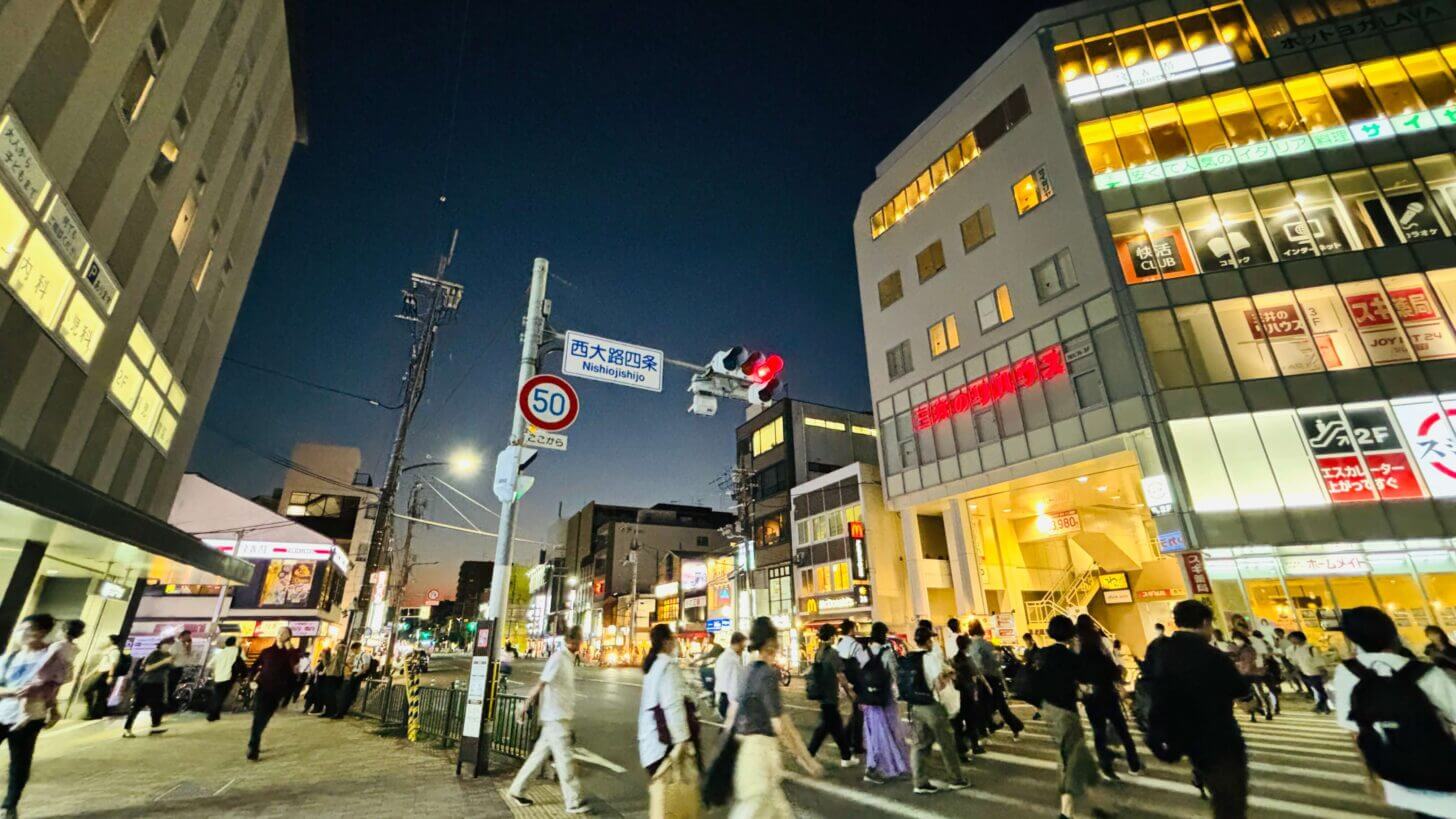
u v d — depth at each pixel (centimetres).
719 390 936
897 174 3262
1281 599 1675
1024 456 2333
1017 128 2619
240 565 1673
